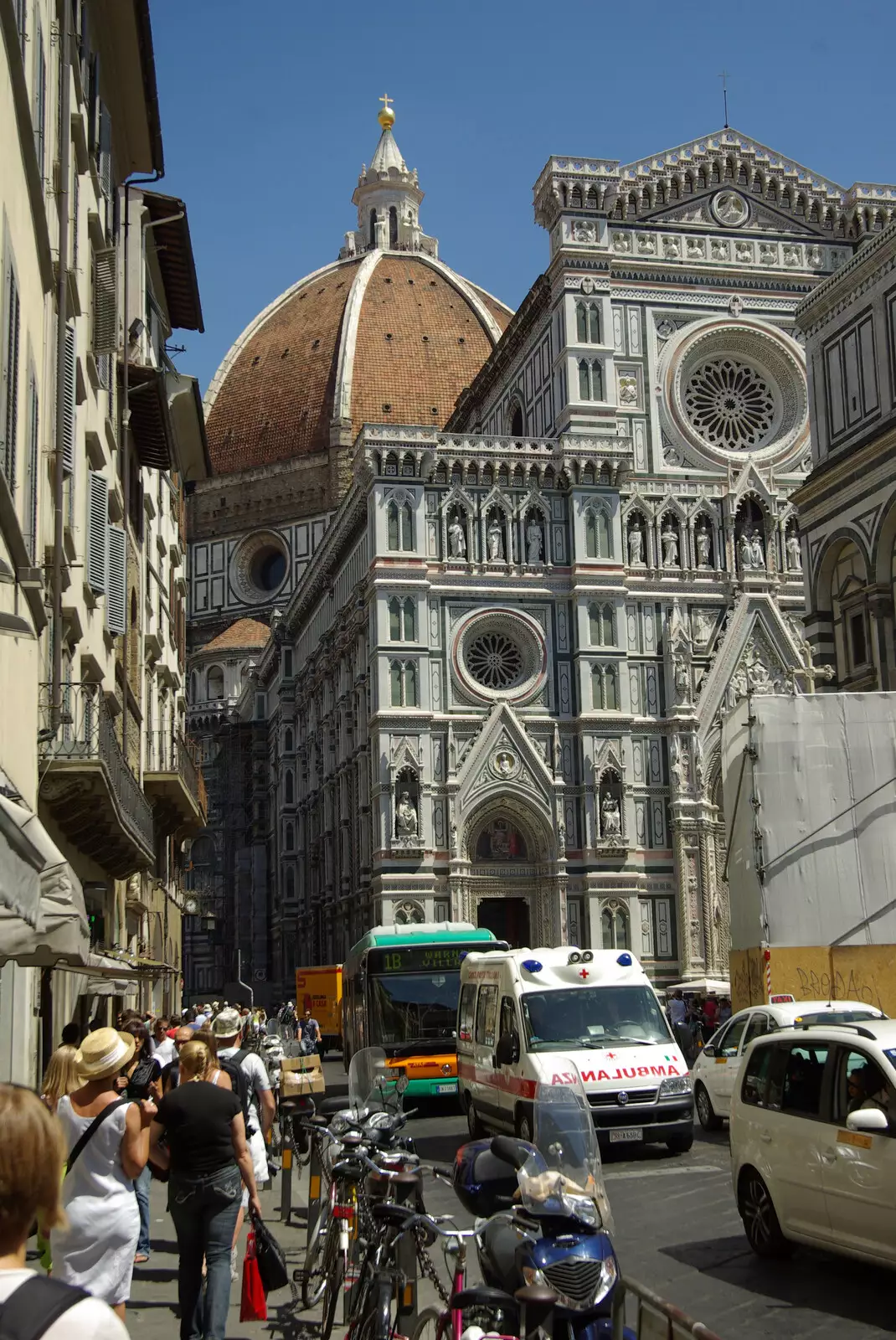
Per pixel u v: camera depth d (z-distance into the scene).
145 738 47.19
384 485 83.56
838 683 50.50
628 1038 28.73
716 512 88.44
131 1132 12.52
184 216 45.31
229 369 175.75
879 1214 15.71
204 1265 13.84
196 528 166.12
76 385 30.00
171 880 62.62
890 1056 16.31
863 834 31.62
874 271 48.28
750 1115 18.44
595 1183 12.26
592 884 81.62
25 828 14.78
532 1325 9.34
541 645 84.50
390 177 192.25
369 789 84.38
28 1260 19.30
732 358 91.75
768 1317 15.50
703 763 84.50
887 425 46.94
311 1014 79.00
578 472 85.75
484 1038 31.44
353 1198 15.06
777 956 31.20
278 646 125.56
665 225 90.62
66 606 28.30
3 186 17.92
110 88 37.69
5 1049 23.17
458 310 174.88
